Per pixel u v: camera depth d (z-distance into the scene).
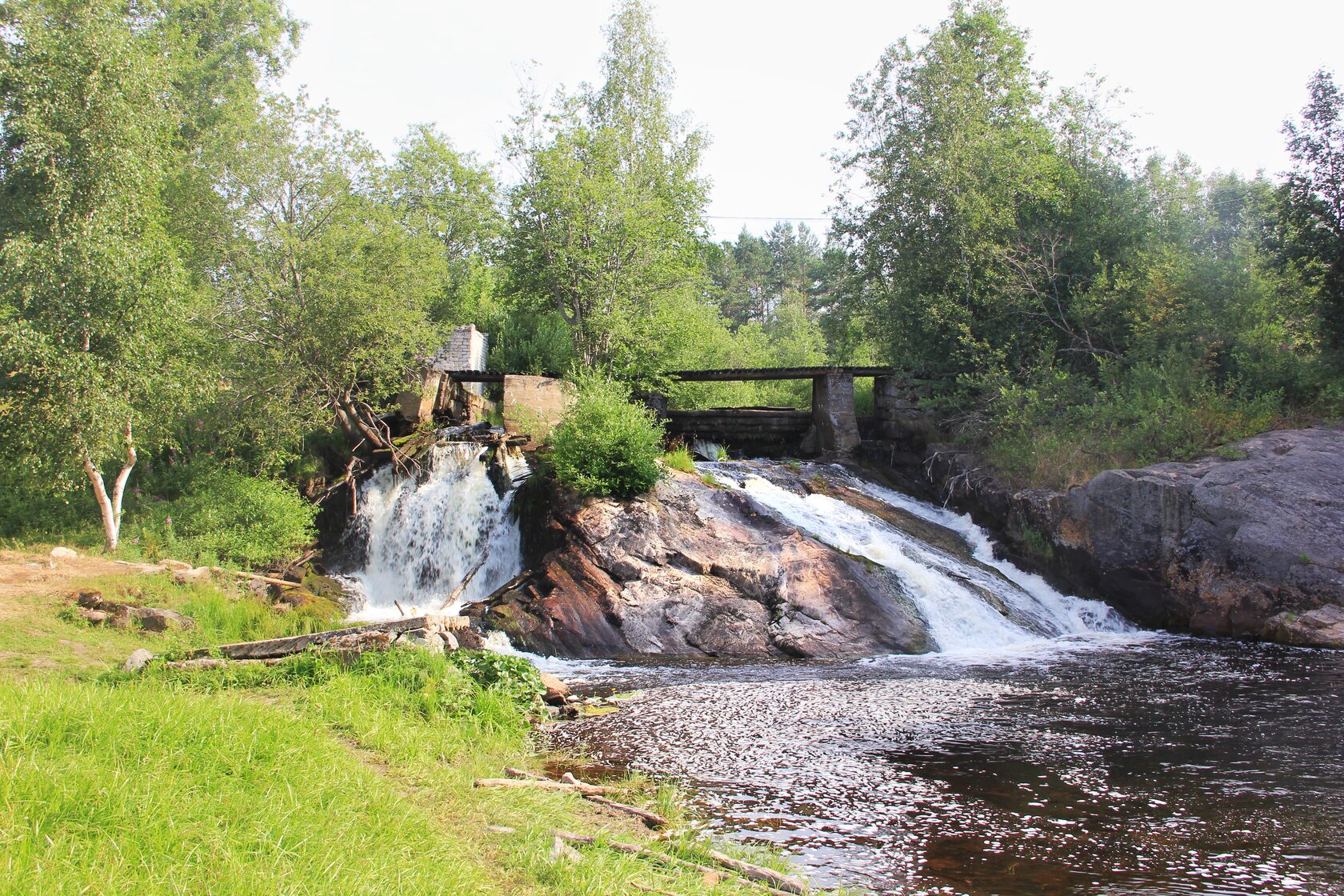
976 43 35.38
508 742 10.80
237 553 21.88
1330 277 26.47
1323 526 19.81
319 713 9.97
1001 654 18.23
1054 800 9.59
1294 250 26.80
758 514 21.69
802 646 18.16
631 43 38.41
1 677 11.41
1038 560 23.36
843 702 13.87
